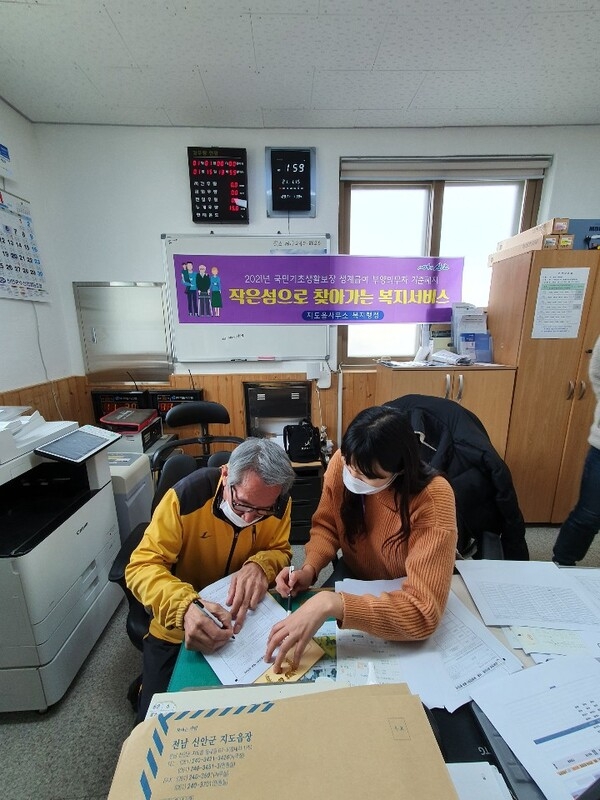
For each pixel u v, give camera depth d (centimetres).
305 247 247
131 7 144
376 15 149
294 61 175
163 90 195
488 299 246
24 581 111
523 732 54
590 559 203
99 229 240
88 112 215
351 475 89
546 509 229
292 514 220
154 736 45
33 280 219
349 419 270
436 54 171
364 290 255
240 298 252
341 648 71
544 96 204
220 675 66
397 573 98
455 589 86
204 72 182
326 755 42
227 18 150
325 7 145
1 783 106
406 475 84
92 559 144
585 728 54
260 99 203
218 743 44
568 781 48
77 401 258
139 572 91
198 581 107
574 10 147
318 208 244
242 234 244
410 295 258
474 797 46
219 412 190
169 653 95
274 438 271
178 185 237
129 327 253
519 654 68
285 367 264
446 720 57
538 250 201
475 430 127
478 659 67
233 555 104
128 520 169
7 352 200
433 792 39
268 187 237
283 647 67
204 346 257
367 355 274
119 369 258
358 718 46
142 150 232
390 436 80
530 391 216
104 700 128
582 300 204
